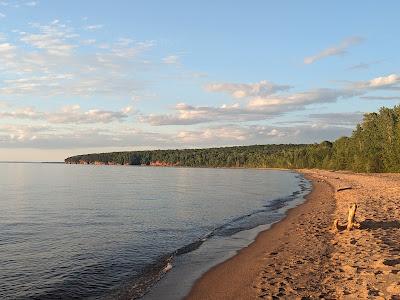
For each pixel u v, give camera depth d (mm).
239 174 140250
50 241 23281
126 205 42375
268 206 41188
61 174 137250
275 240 21531
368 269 13500
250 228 26969
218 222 30344
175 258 18578
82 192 60500
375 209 27891
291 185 77125
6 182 87625
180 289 14047
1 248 21469
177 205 42469
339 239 19531
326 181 79625
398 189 43531
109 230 26875
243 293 12945
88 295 14125
